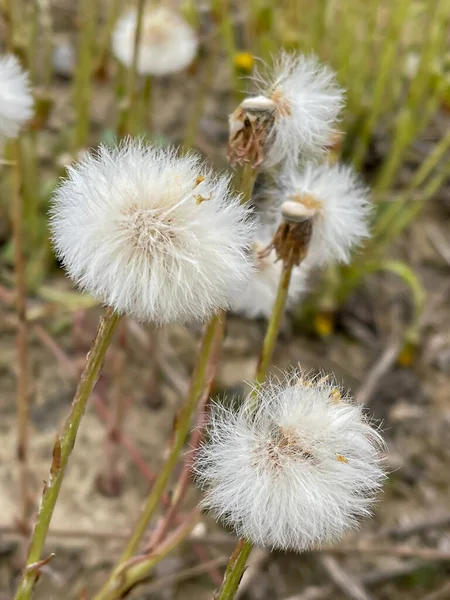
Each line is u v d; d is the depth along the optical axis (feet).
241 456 0.47
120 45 1.10
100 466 1.10
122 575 0.64
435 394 1.31
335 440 0.47
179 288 0.44
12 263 1.33
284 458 0.46
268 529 0.45
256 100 0.52
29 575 0.51
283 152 0.54
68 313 1.26
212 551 1.03
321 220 0.60
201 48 1.48
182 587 1.00
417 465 1.21
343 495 0.46
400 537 1.11
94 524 1.04
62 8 1.75
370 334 1.40
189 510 1.05
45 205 1.33
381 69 1.33
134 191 0.45
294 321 1.36
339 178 0.62
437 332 1.42
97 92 1.63
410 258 1.56
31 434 1.13
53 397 1.18
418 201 1.34
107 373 1.20
